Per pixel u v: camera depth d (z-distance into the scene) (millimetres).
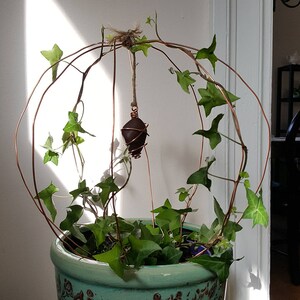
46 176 756
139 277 477
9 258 751
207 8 816
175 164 820
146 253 497
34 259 763
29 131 740
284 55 2826
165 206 588
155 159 809
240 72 778
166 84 803
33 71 734
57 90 746
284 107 2855
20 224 751
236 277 795
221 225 563
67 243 572
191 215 833
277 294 1398
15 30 722
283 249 1926
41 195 547
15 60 725
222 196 794
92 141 769
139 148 604
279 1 2775
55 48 571
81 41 751
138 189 803
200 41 818
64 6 741
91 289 496
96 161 772
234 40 777
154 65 794
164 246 568
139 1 777
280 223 2348
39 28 731
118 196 791
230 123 781
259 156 779
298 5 2656
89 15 752
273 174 2143
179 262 561
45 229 764
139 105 791
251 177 781
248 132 780
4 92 724
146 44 595
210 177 809
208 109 528
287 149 1521
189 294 498
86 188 572
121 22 769
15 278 756
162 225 584
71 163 764
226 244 546
